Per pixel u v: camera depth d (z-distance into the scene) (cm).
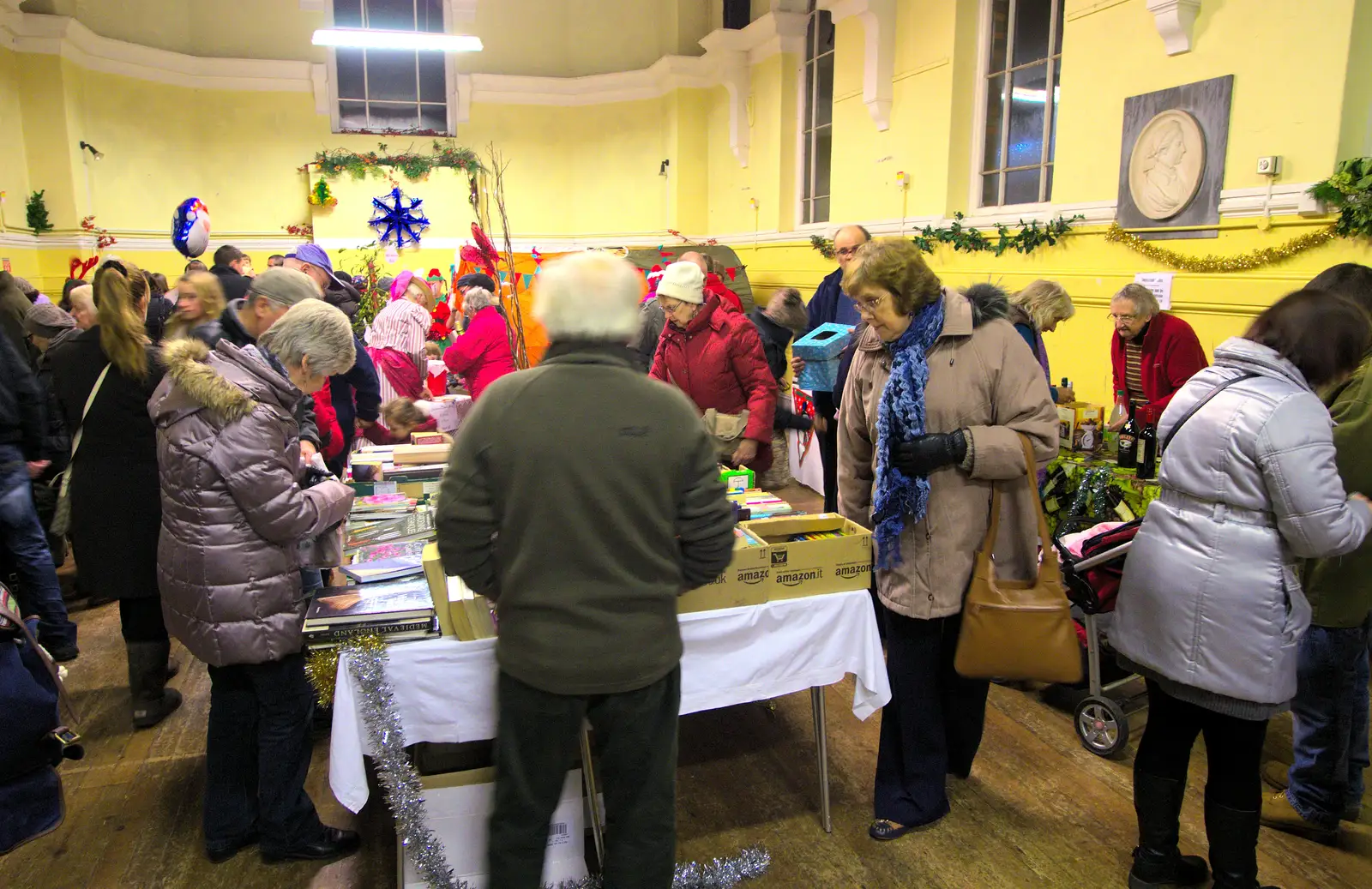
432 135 936
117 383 255
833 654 221
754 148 801
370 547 239
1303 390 176
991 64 514
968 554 214
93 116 796
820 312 468
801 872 219
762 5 769
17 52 740
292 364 203
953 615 217
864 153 612
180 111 866
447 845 198
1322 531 168
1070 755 272
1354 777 239
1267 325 182
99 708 306
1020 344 213
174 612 202
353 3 902
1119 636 201
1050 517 346
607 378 151
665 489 153
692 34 870
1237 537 179
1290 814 234
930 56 537
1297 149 329
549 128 958
